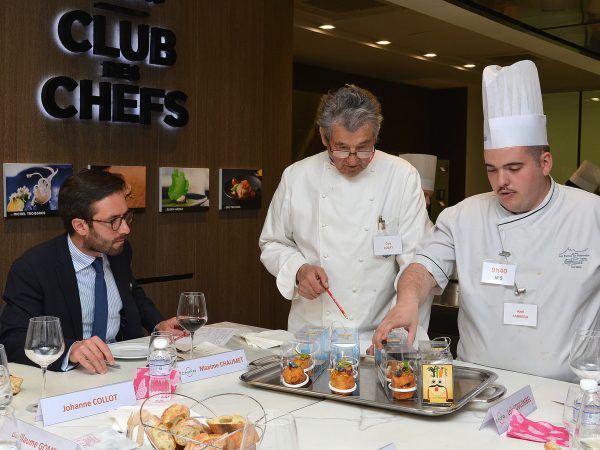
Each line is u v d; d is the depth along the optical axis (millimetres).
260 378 1866
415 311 1982
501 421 1508
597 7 4906
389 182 2641
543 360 1962
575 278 1928
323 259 2662
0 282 3441
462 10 4980
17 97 3467
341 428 1519
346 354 1825
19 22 3455
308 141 8047
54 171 3615
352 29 6320
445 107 9844
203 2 4355
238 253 4699
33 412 1636
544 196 1979
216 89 4473
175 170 4207
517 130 1888
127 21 3887
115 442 1418
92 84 3766
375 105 2480
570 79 8992
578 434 1231
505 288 2014
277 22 4867
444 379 1607
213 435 1272
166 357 1729
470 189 9867
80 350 1952
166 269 4234
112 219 2285
